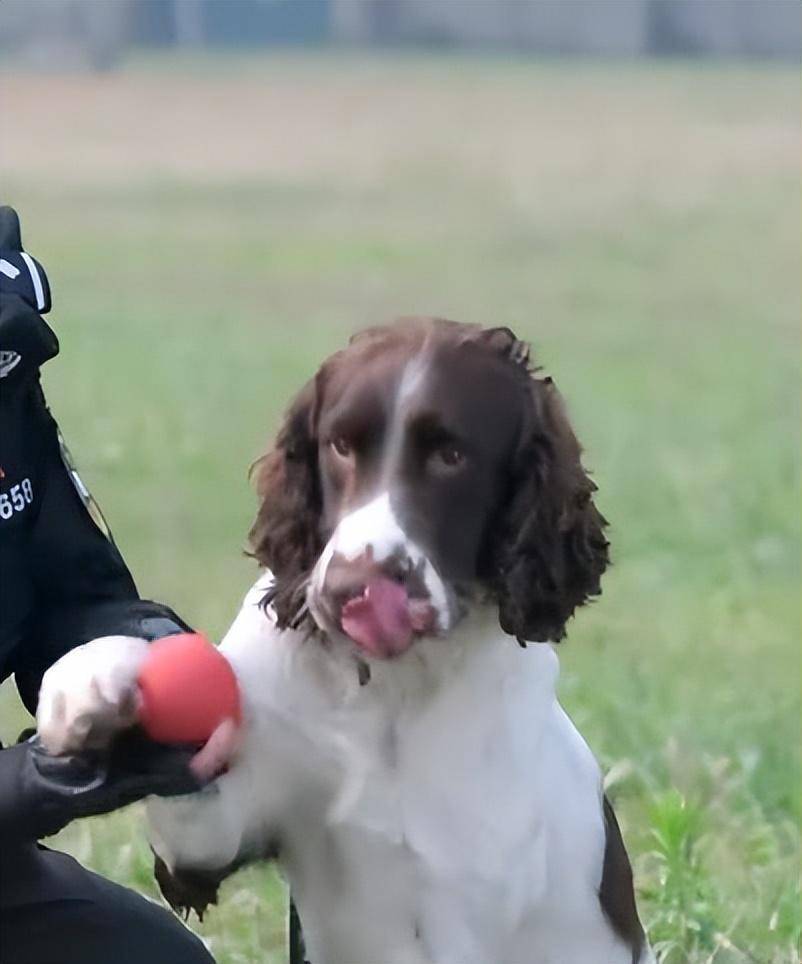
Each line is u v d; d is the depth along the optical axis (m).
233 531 15.53
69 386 21.66
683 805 8.45
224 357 23.86
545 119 50.50
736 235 35.44
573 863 5.85
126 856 8.32
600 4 68.38
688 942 7.75
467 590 5.46
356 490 5.38
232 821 5.66
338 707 5.68
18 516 5.48
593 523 5.73
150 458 18.11
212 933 7.82
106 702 4.86
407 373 5.42
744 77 59.69
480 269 31.92
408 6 71.50
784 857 8.97
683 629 13.22
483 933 5.80
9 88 54.69
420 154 44.91
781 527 16.58
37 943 5.66
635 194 39.84
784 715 11.24
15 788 5.00
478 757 5.70
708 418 21.56
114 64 61.72
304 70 62.53
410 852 5.74
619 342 26.30
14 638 5.54
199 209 36.91
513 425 5.52
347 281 30.39
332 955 5.99
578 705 10.70
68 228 34.22
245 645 5.73
